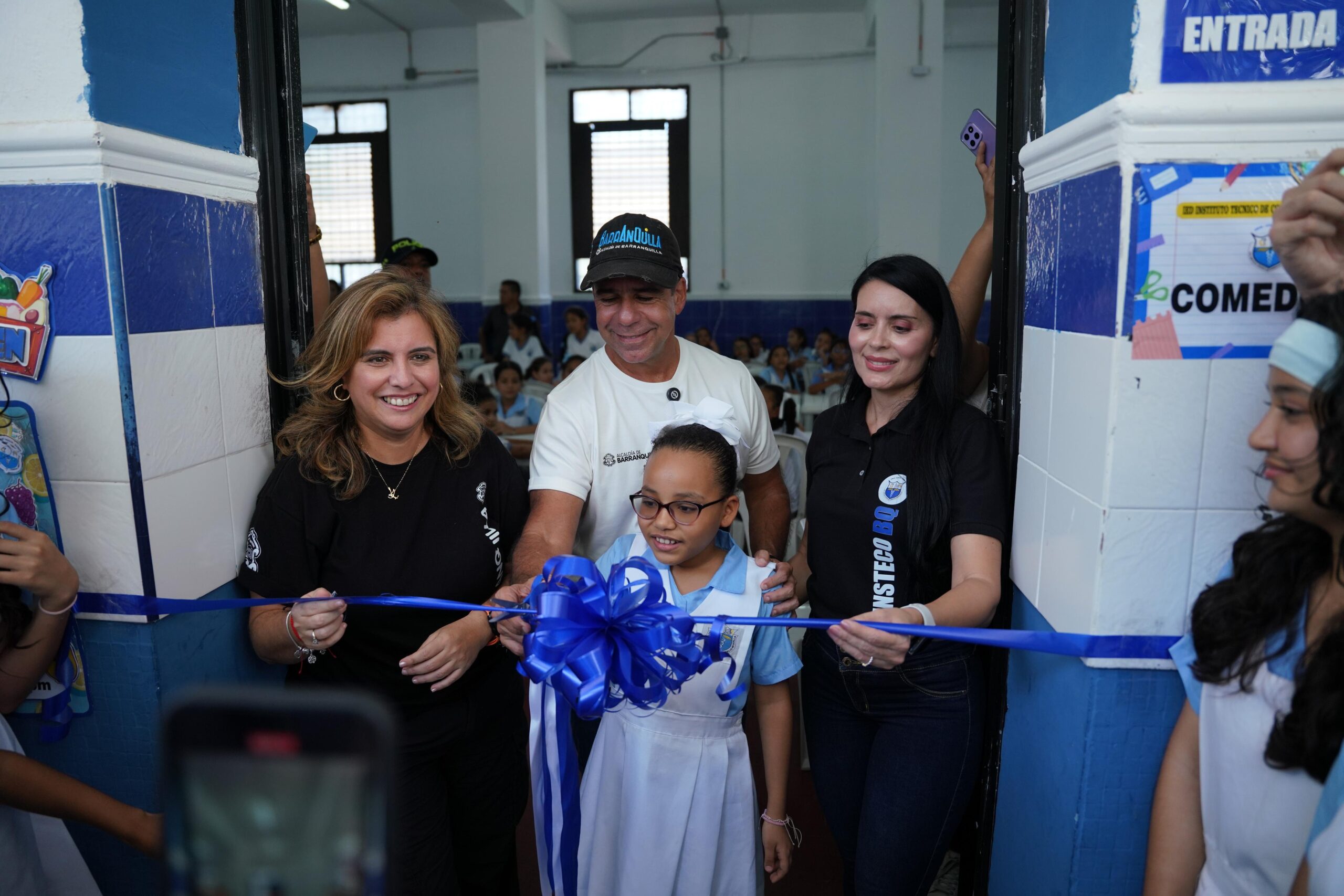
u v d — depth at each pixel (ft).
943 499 4.91
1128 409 3.86
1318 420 2.77
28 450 4.56
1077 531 4.23
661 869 4.78
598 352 6.11
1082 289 4.18
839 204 28.73
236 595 5.49
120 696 4.77
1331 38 3.74
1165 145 3.72
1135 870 4.26
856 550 5.19
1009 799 5.19
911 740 4.99
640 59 28.60
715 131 28.86
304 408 5.18
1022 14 5.05
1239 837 3.27
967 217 27.91
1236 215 3.76
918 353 4.96
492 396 15.97
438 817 5.41
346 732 0.98
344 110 29.66
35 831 4.65
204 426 5.13
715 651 4.29
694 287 29.73
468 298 29.89
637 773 4.81
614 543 5.46
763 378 21.11
